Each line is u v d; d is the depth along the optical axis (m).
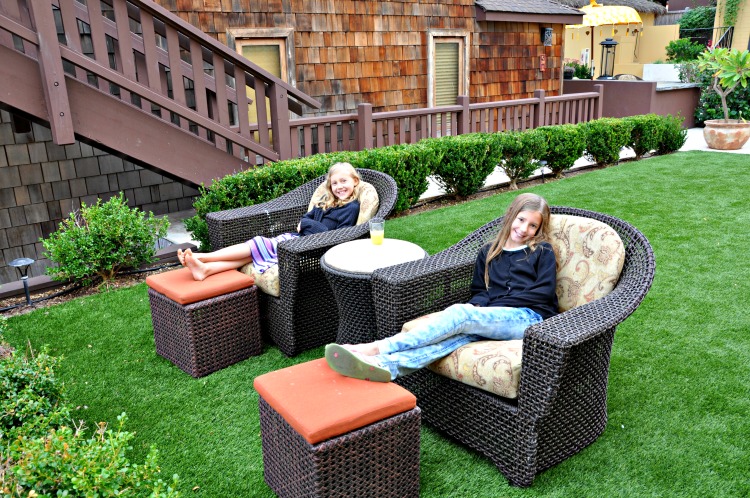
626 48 21.23
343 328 2.96
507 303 2.42
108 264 4.19
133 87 4.52
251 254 3.38
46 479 1.49
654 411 2.51
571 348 1.97
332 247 3.12
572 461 2.23
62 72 4.14
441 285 2.56
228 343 3.06
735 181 6.83
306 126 6.03
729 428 2.37
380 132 6.83
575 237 2.52
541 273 2.45
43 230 5.86
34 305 3.96
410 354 2.18
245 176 4.68
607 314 2.05
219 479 2.20
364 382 2.01
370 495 1.91
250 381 2.94
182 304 2.88
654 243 4.69
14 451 1.55
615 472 2.16
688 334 3.18
